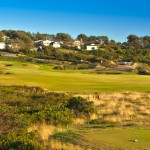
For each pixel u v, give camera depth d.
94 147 17.70
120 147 17.52
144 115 30.64
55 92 44.75
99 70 98.69
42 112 27.28
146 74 95.19
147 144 18.11
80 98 32.75
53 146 17.81
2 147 16.48
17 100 35.94
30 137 19.03
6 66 96.12
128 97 41.78
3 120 24.19
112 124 25.69
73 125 25.64
